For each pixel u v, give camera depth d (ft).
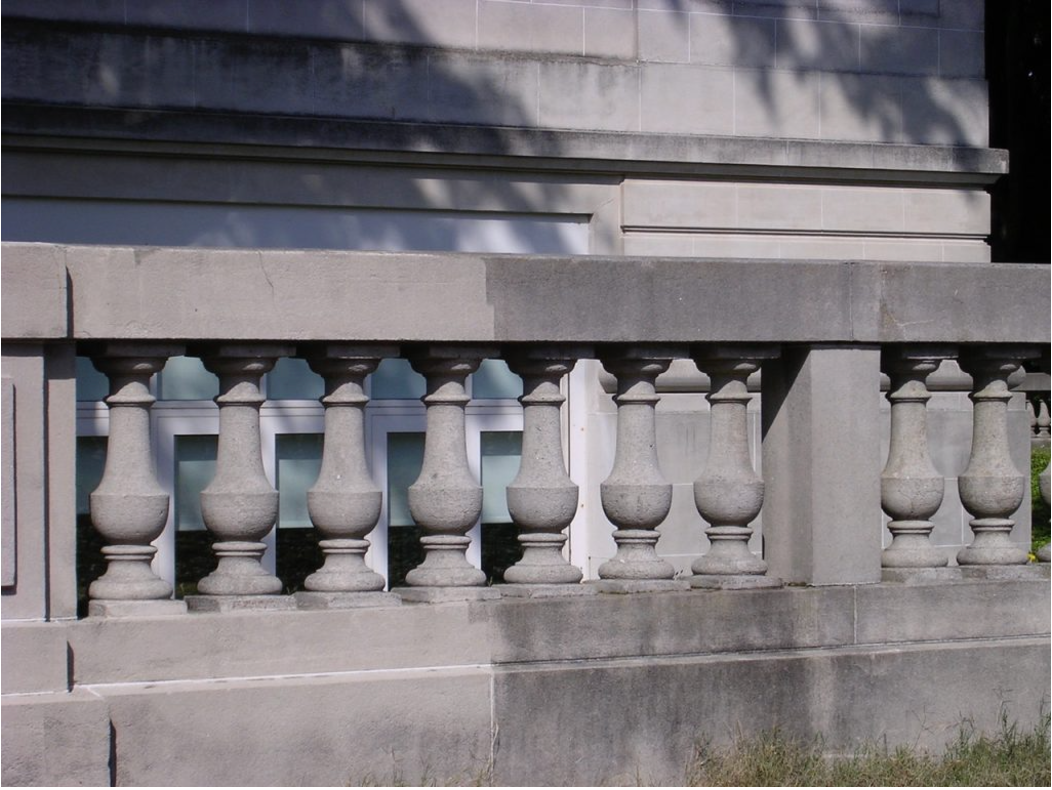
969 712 23.20
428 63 34.86
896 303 23.29
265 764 19.75
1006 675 23.40
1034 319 23.99
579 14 36.09
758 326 22.53
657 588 22.29
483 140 34.68
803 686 22.24
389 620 20.67
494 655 21.12
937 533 37.17
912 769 21.50
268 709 19.77
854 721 22.50
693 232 36.63
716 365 22.94
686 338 22.15
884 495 24.21
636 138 35.70
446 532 21.77
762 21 37.32
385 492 35.40
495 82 35.32
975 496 24.79
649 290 21.97
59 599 19.61
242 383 20.76
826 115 37.70
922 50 38.65
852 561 23.13
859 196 37.76
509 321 21.30
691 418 35.45
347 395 21.12
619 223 36.24
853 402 23.11
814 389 22.94
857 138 37.91
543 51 35.81
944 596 23.40
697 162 36.14
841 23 37.99
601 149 35.42
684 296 22.15
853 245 37.86
